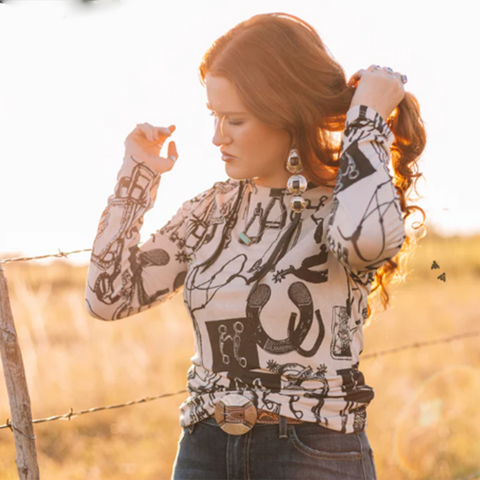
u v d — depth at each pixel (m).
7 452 5.55
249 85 1.79
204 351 1.84
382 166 1.74
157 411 6.45
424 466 5.02
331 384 1.76
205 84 1.92
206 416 1.82
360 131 1.78
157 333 8.96
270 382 1.75
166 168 2.11
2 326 2.09
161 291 2.06
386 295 2.23
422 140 2.03
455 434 5.58
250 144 1.85
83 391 6.68
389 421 5.97
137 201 2.06
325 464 1.73
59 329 8.27
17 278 7.08
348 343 1.80
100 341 8.07
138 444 5.73
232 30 1.89
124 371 7.24
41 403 6.45
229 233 1.92
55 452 5.66
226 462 1.77
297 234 1.83
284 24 1.84
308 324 1.75
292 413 1.73
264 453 1.74
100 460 5.44
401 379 7.31
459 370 7.64
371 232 1.66
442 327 10.34
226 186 2.04
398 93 1.86
